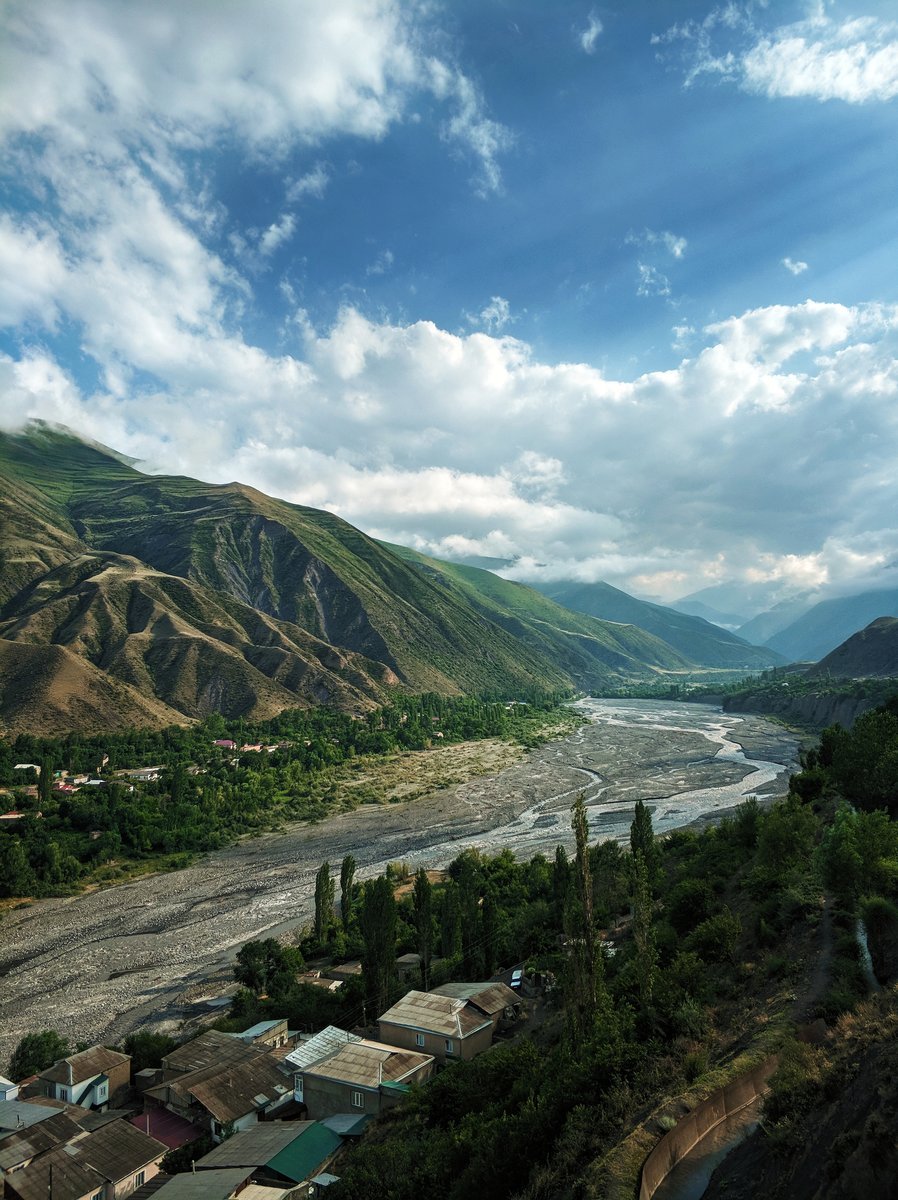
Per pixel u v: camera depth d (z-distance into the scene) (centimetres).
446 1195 2895
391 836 14025
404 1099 4672
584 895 3716
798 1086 2027
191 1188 4112
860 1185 1439
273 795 16562
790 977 3553
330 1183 3938
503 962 7319
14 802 14100
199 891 11381
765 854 5706
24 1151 4647
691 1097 2389
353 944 8625
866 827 4441
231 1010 7194
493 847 12862
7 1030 7312
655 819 14212
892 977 3198
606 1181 1994
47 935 9769
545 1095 2931
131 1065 6078
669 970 3972
